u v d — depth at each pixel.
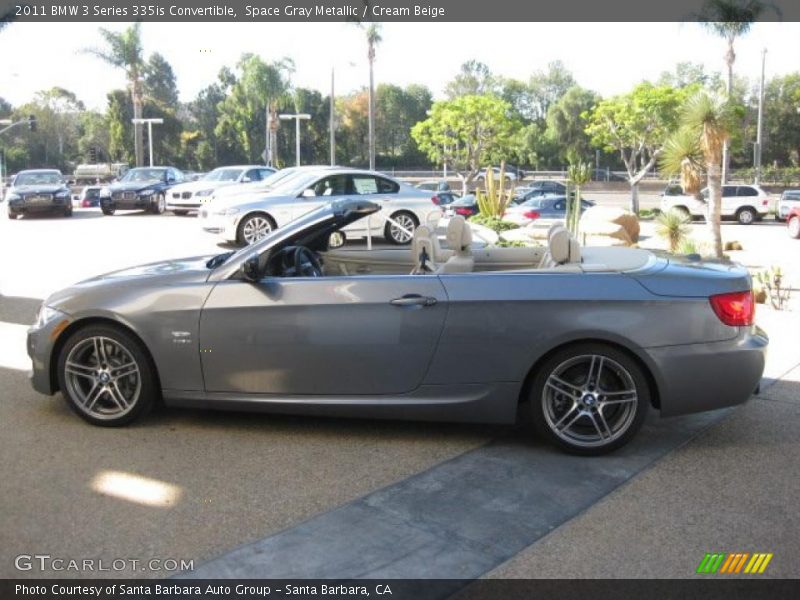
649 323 4.79
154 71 81.06
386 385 5.00
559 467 4.75
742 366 4.85
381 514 4.09
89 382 5.34
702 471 4.71
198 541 3.78
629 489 4.44
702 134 15.34
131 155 71.75
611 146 44.03
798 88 63.12
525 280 4.92
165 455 4.86
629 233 20.86
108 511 4.08
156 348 5.12
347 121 76.31
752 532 3.92
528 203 27.36
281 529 3.91
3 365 6.91
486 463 4.80
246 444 5.07
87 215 27.38
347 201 5.52
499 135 47.62
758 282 11.22
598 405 4.88
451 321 4.89
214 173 26.45
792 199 32.72
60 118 89.50
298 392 5.07
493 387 4.92
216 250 15.74
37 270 12.84
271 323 5.01
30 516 4.00
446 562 3.62
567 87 85.31
